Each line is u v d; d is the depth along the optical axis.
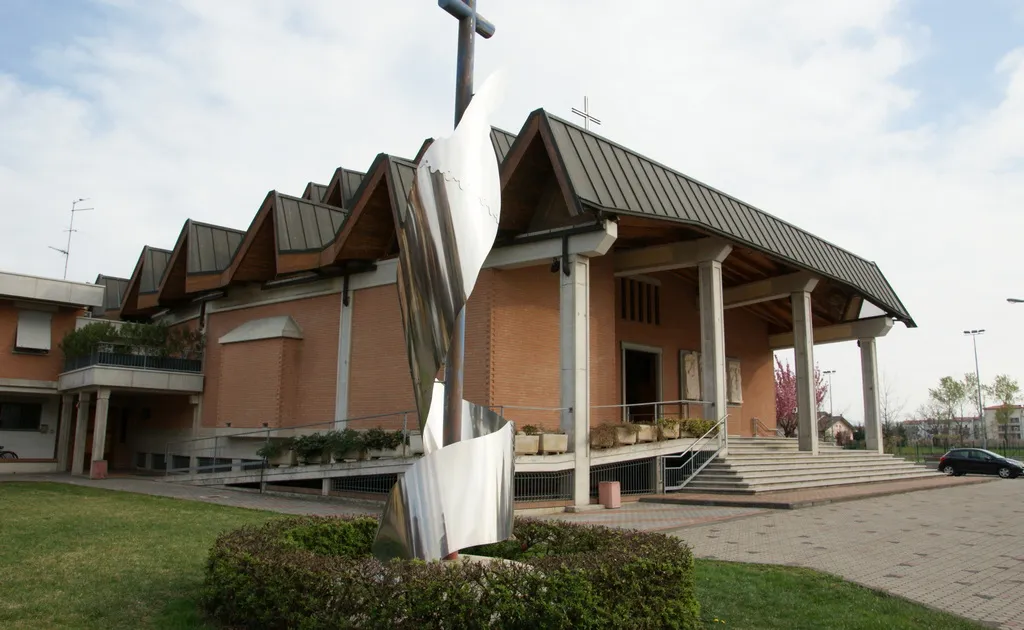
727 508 16.03
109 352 24.30
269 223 22.03
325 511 14.23
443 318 5.82
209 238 25.36
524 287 19.20
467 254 5.89
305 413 22.11
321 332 22.23
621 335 24.98
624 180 17.50
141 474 25.98
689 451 19.81
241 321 25.17
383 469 16.75
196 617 6.08
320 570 5.28
